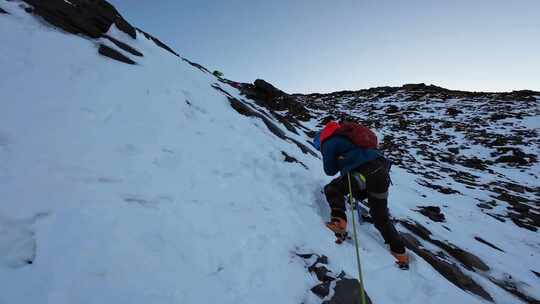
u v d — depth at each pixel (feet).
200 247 8.89
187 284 7.54
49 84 13.10
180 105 18.57
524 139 71.61
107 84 15.61
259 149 18.90
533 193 41.88
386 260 11.78
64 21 19.52
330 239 12.03
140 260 7.62
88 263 7.00
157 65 24.08
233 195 12.40
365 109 121.80
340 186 12.68
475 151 66.13
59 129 10.97
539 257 20.99
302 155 24.14
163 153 12.84
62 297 6.16
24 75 12.75
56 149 10.03
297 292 8.61
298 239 11.11
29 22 17.42
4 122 9.98
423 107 119.75
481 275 15.62
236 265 8.78
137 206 9.36
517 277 16.19
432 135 78.74
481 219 26.78
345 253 11.35
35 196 8.06
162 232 8.81
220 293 7.67
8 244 6.73
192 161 13.46
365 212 15.90
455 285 12.26
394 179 33.40
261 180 14.98
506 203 33.71
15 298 5.83
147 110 15.56
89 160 10.28
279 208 12.95
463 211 28.04
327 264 10.19
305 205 14.62
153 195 10.15
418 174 42.52
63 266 6.74
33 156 9.31
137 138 12.92
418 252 14.37
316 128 56.29
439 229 20.15
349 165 11.93
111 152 11.23
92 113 12.83
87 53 17.70
